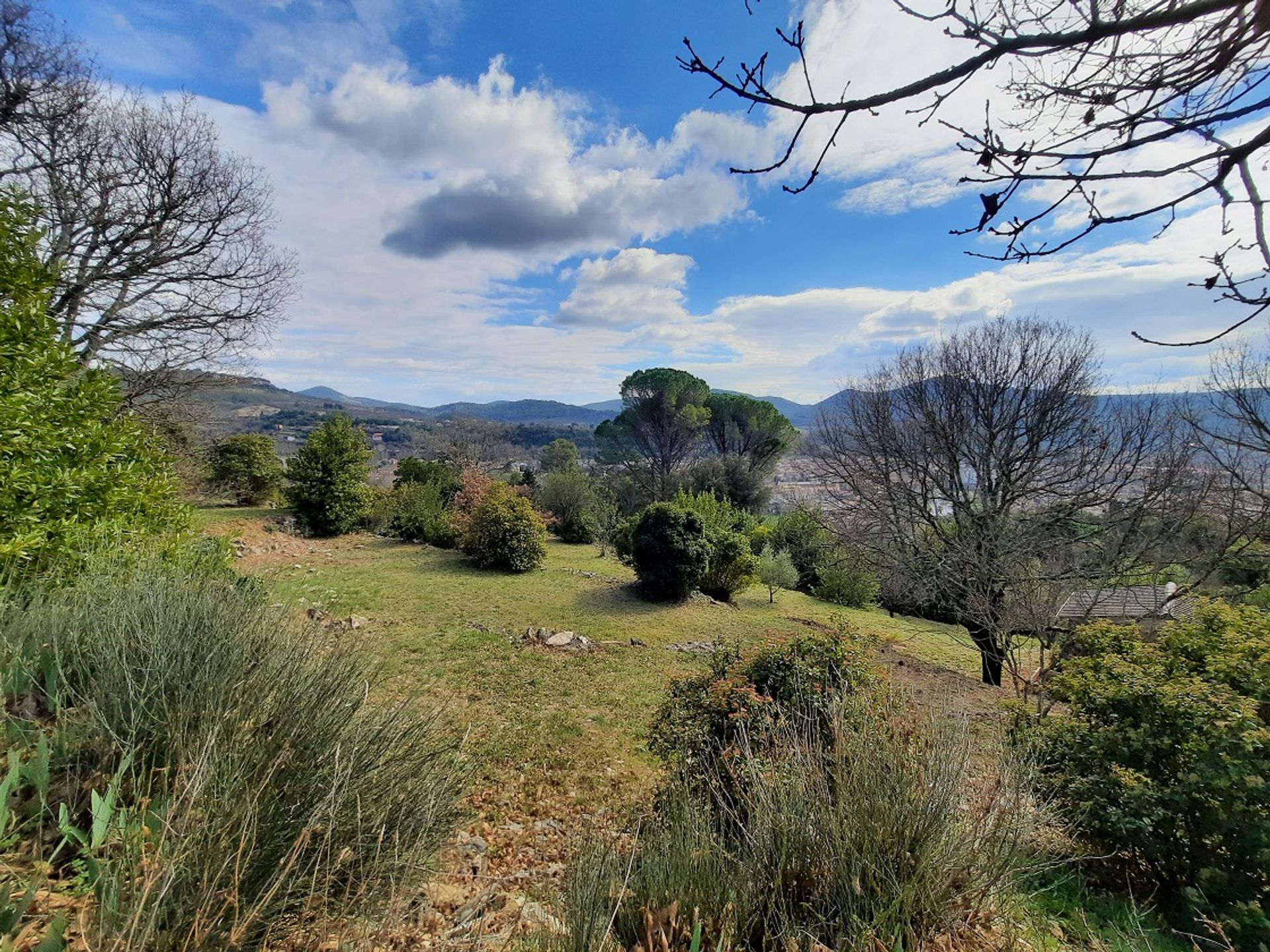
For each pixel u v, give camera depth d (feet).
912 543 32.76
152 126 33.19
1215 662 10.91
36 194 28.76
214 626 8.04
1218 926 7.39
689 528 38.47
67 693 6.39
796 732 8.96
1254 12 2.92
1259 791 8.45
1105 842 9.77
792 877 6.32
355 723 7.20
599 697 20.68
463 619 29.01
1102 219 3.88
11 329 10.00
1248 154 3.43
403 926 6.11
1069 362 31.17
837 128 3.82
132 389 33.65
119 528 10.81
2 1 27.45
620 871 6.64
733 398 83.71
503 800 12.85
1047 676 15.84
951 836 6.57
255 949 4.62
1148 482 28.99
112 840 4.64
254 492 58.49
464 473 67.41
